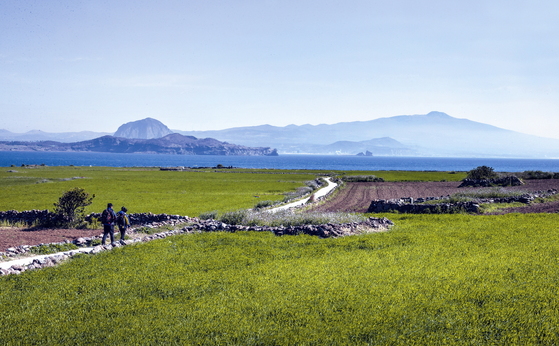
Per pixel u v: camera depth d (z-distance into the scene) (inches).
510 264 596.1
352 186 3272.6
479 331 394.0
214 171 5826.8
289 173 5482.3
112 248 834.2
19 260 762.2
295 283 557.6
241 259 707.4
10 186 2977.4
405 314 437.4
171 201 2117.4
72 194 1274.6
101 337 424.5
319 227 938.1
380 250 736.3
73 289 574.2
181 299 522.9
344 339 394.6
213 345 398.6
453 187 2851.9
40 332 439.2
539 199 1493.6
